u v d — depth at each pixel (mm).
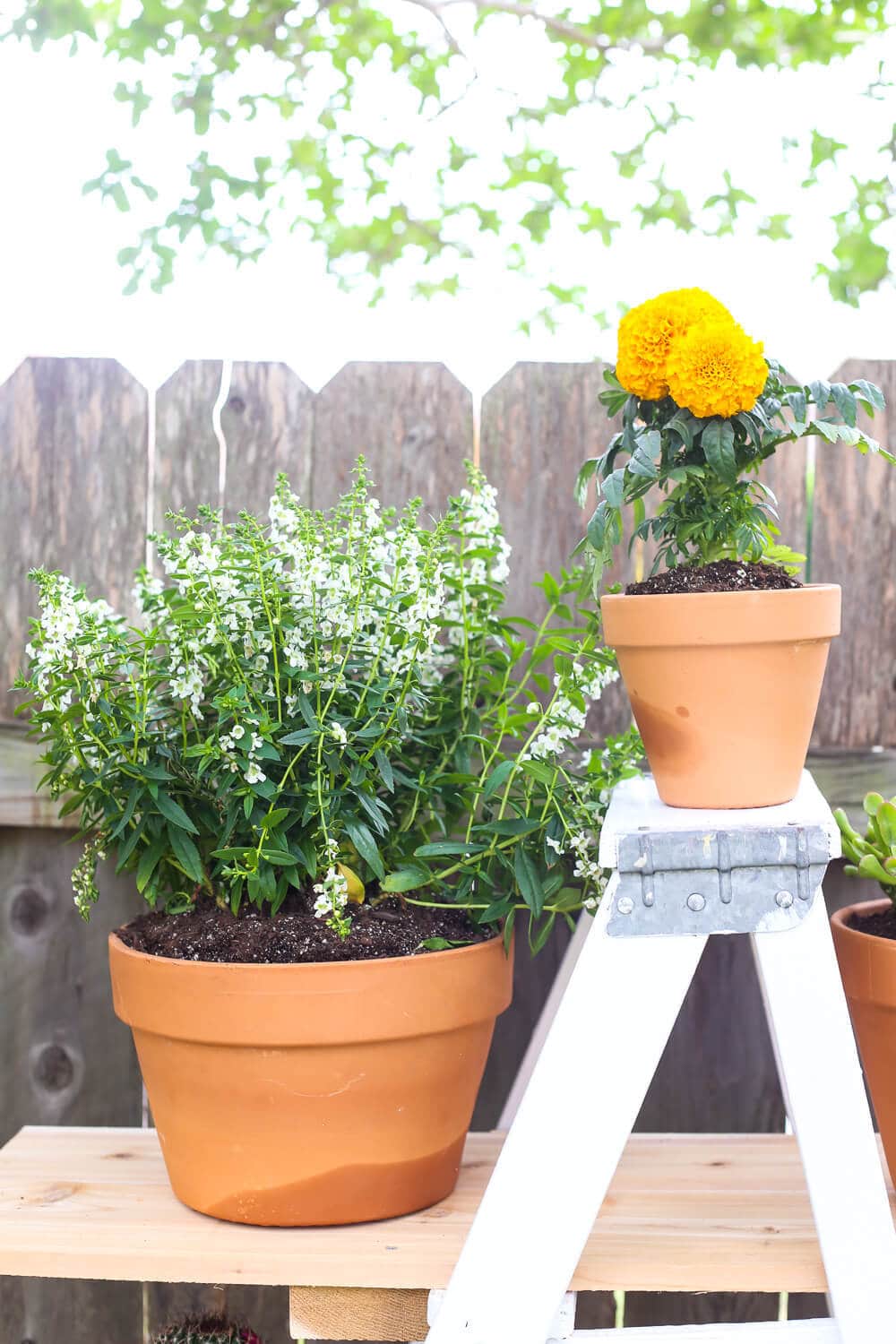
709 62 3873
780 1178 1250
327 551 1189
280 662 1190
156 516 1545
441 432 1541
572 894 1264
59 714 1159
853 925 1201
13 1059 1587
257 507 1542
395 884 1169
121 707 1199
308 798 1140
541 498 1544
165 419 1539
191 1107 1097
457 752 1296
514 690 1360
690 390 996
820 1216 944
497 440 1541
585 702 1252
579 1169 957
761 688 976
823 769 1538
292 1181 1090
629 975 957
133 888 1583
